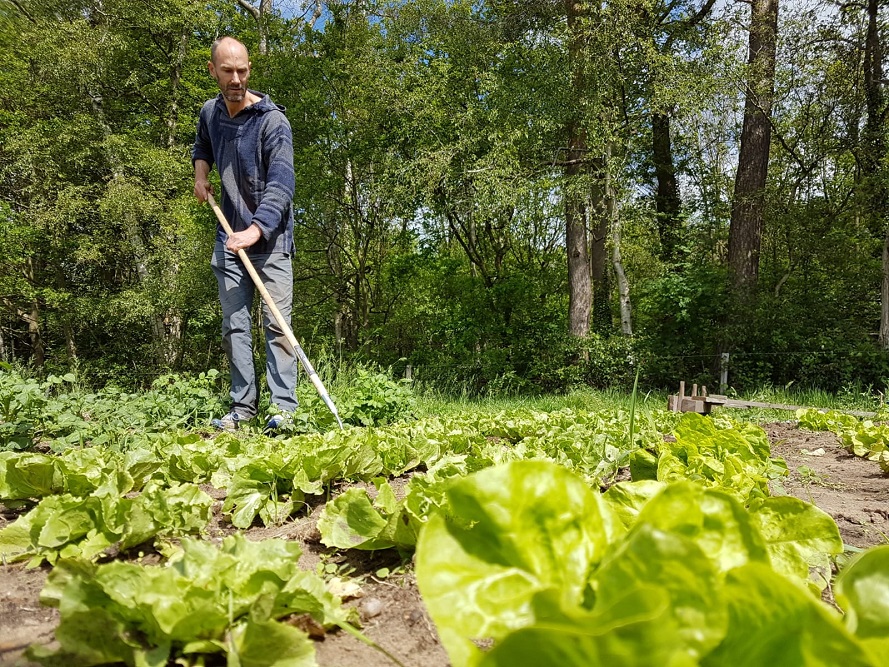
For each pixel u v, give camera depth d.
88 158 15.87
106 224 16.00
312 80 15.86
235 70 4.68
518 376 14.49
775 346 12.86
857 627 0.75
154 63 17.23
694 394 7.70
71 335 17.52
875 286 13.84
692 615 0.61
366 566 1.70
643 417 4.51
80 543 1.68
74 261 17.23
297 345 4.36
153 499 1.81
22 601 1.44
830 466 3.83
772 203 13.66
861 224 14.04
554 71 13.01
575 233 14.92
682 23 13.59
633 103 13.98
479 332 15.73
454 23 15.44
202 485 2.80
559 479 0.80
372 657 1.18
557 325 15.64
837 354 12.24
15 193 17.16
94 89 16.31
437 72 14.91
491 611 0.72
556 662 0.51
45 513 1.75
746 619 0.61
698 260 15.43
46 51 15.03
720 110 13.46
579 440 3.56
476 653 0.66
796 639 0.58
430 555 0.75
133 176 15.62
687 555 0.62
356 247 18.27
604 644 0.50
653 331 15.21
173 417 4.88
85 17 16.98
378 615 1.38
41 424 3.94
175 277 15.90
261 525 2.20
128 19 16.25
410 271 18.11
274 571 1.19
